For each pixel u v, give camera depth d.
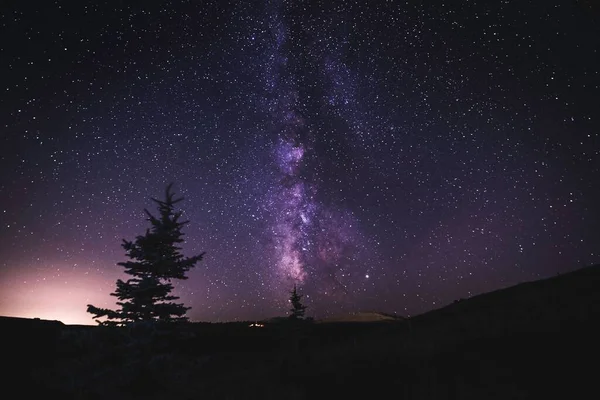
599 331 10.01
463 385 9.31
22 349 14.40
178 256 15.52
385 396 10.22
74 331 14.87
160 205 15.70
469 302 21.48
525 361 9.58
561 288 16.89
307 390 12.16
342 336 24.47
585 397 7.55
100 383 13.27
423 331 16.77
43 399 12.05
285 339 25.92
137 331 14.14
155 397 13.08
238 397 12.66
